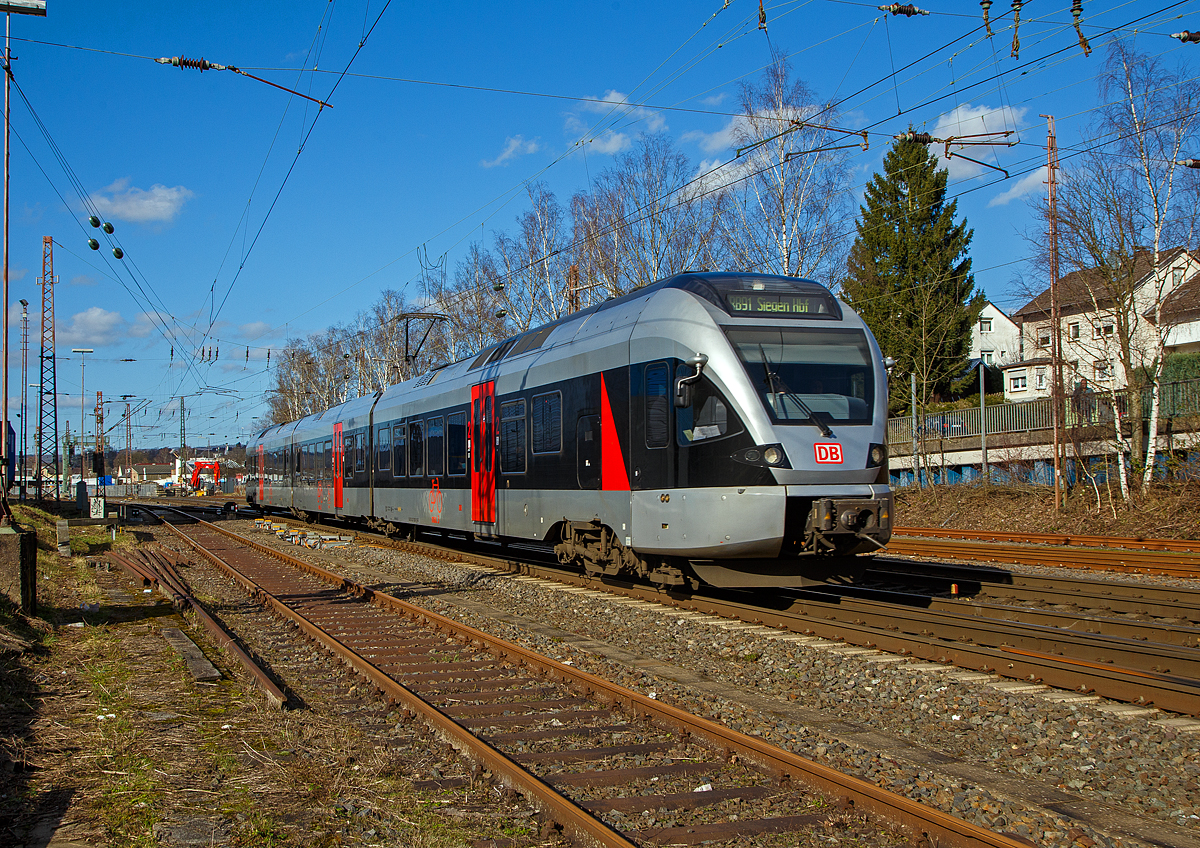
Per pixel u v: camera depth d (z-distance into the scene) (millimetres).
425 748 5711
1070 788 4902
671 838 4258
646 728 6000
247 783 5008
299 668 8273
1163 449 22859
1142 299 24953
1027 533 20406
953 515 24984
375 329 47000
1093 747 5496
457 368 17406
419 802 4762
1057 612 9461
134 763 5316
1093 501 22422
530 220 33062
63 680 7488
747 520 9383
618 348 11219
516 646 8273
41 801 4727
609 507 11336
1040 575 14000
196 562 18594
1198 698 6023
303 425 29922
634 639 9219
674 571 10852
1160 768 5125
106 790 4875
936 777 4992
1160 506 20531
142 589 13531
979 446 29000
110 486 102812
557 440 12656
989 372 44156
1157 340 22578
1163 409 24453
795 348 9977
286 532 24875
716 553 9664
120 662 8227
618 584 12500
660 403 10414
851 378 10039
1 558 9703
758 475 9375
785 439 9422
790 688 7098
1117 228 22188
